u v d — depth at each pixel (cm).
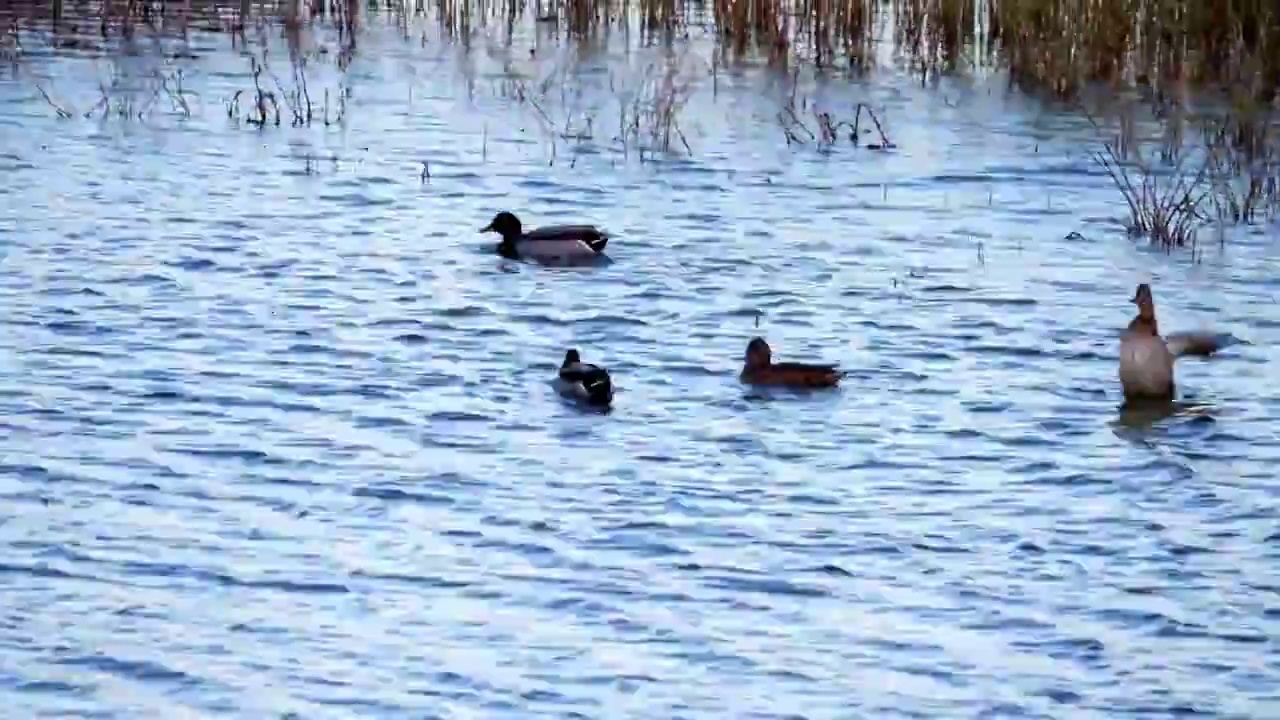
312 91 4884
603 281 3425
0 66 5066
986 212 3916
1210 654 2127
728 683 2050
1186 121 4622
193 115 4606
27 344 3061
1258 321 3250
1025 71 5034
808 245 3662
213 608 2205
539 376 2961
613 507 2484
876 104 4841
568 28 5572
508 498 2508
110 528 2412
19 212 3781
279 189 3997
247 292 3338
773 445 2692
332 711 1989
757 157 4316
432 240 3675
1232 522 2461
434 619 2184
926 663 2100
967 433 2741
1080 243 3709
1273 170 4203
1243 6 4844
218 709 1992
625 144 4362
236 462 2623
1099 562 2350
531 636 2147
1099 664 2102
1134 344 2842
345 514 2461
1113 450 2686
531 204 3931
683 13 5722
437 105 4753
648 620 2186
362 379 2934
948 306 3306
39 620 2170
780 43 5247
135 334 3117
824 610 2216
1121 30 4978
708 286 3403
